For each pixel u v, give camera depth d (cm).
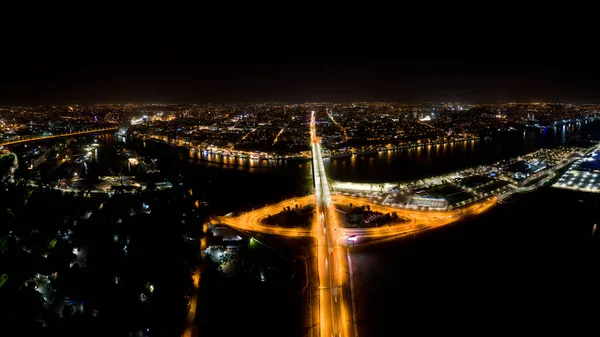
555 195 17362
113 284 10150
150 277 10506
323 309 9506
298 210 16062
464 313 9362
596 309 9469
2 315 8544
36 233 12862
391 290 10250
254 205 17112
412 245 12650
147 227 13075
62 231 13125
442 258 11838
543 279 10712
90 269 10531
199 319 9281
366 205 16462
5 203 15712
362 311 9438
